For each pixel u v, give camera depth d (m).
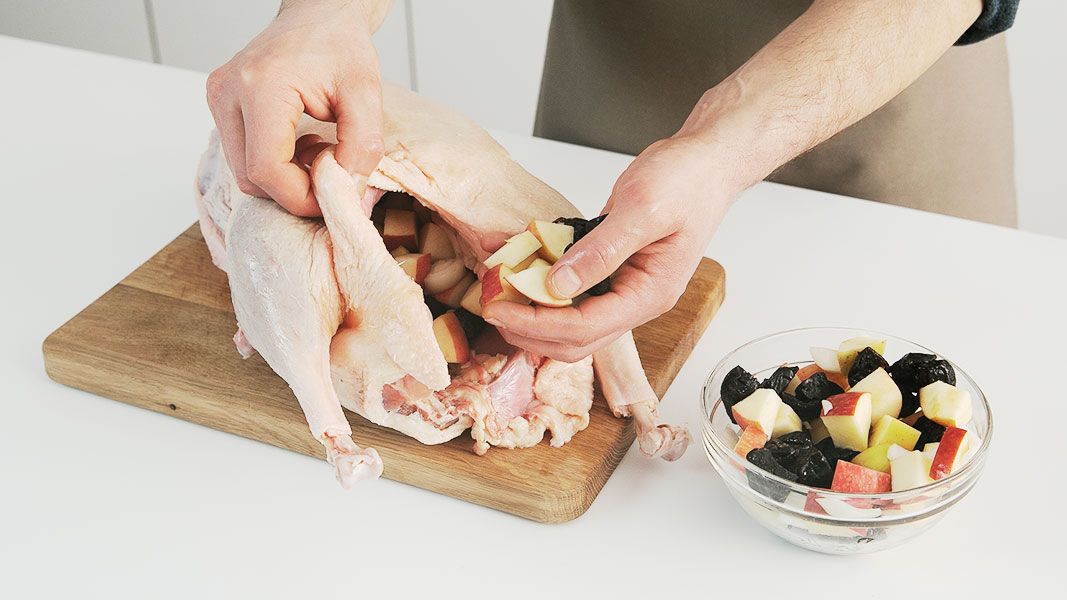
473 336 1.12
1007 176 1.56
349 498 1.09
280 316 1.07
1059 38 2.01
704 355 1.22
